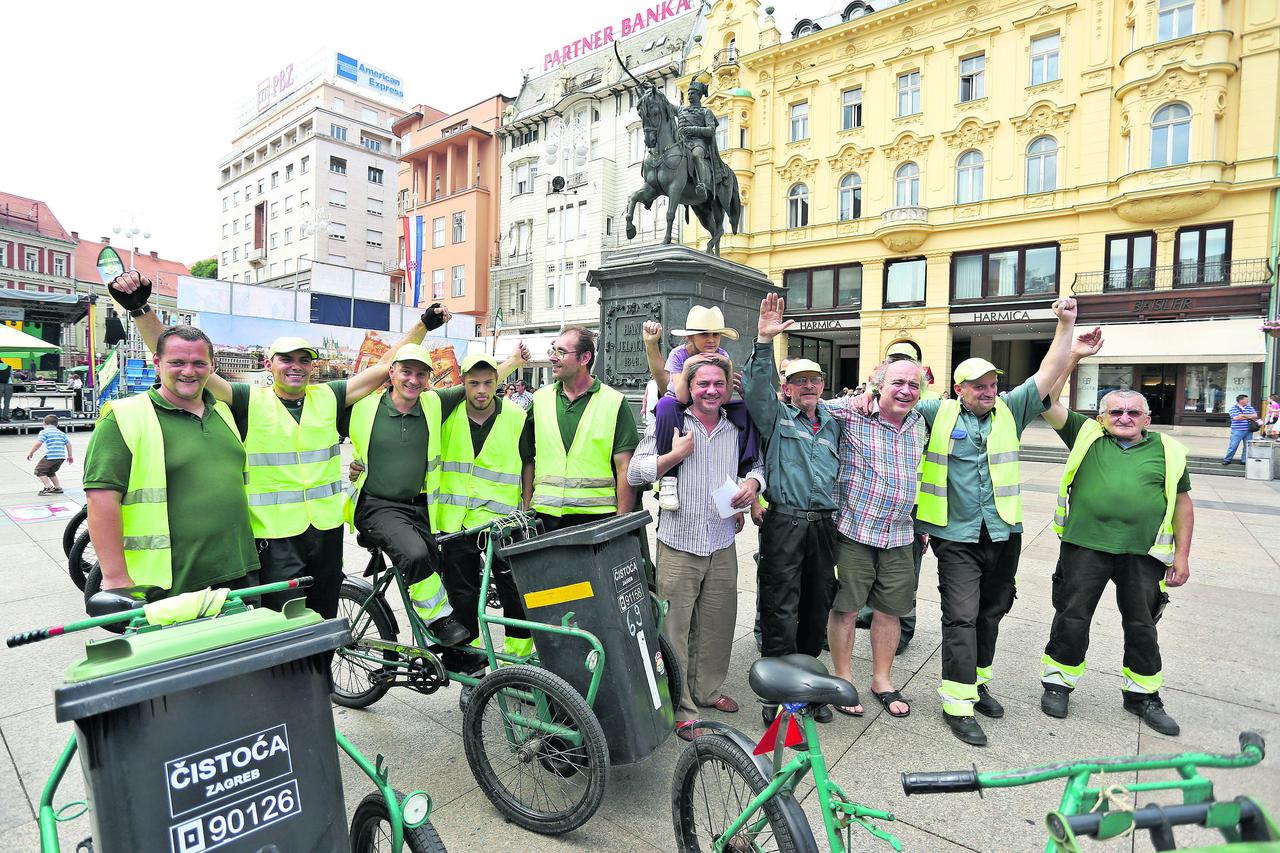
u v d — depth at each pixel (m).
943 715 3.40
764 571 3.44
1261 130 19.19
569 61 37.16
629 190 33.03
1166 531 3.31
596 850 2.44
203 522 2.73
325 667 1.69
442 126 42.56
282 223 56.75
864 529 3.44
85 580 5.06
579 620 2.62
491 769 2.65
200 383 2.73
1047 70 22.59
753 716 3.39
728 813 2.32
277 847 1.56
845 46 26.17
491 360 3.56
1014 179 23.23
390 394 3.47
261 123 63.38
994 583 3.47
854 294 26.88
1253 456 12.89
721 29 29.14
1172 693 3.52
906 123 25.09
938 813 2.63
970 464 3.37
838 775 2.90
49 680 3.68
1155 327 20.61
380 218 57.06
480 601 2.87
